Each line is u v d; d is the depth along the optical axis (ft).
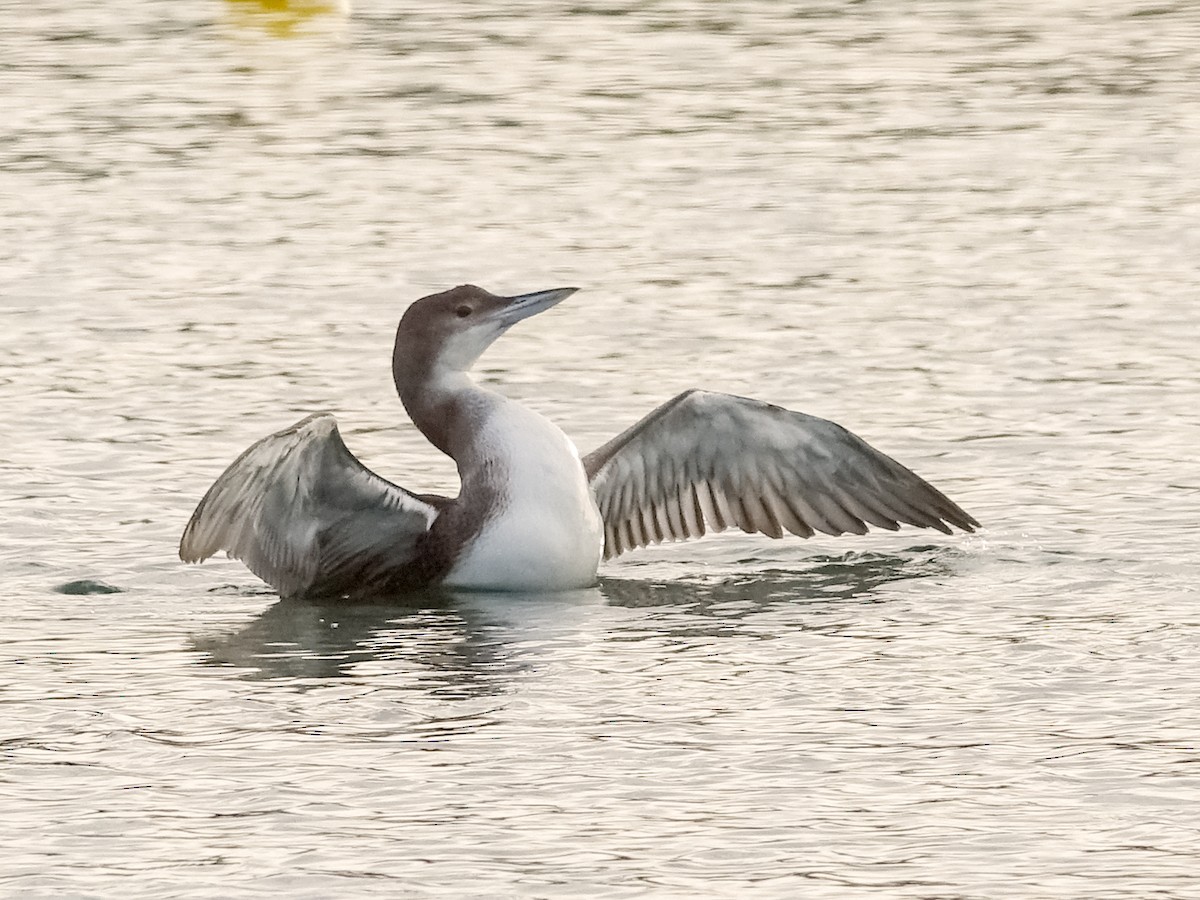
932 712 34.01
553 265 75.36
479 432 43.91
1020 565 43.98
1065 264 74.38
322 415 41.60
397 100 109.50
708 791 30.45
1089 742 32.35
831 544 47.11
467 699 35.24
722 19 133.90
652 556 46.91
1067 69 115.55
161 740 33.09
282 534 43.04
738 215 83.35
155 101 108.88
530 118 104.42
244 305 69.77
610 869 27.53
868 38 126.52
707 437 45.68
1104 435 53.78
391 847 28.35
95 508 48.49
